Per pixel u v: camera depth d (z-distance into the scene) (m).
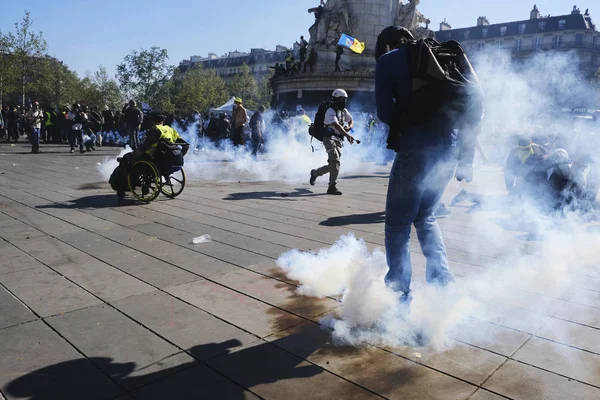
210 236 5.47
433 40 3.17
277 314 3.30
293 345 2.86
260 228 5.93
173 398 2.31
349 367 2.61
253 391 2.37
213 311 3.34
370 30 29.19
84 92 79.50
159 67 65.25
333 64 29.25
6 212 6.62
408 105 2.96
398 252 3.18
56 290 3.69
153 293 3.66
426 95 2.91
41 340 2.87
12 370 2.52
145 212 6.83
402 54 2.96
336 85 27.88
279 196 8.59
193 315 3.27
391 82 2.98
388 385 2.44
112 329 3.03
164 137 7.64
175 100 73.50
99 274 4.07
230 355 2.73
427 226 3.39
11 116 23.95
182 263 4.42
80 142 18.09
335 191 8.98
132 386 2.40
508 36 70.62
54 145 22.72
